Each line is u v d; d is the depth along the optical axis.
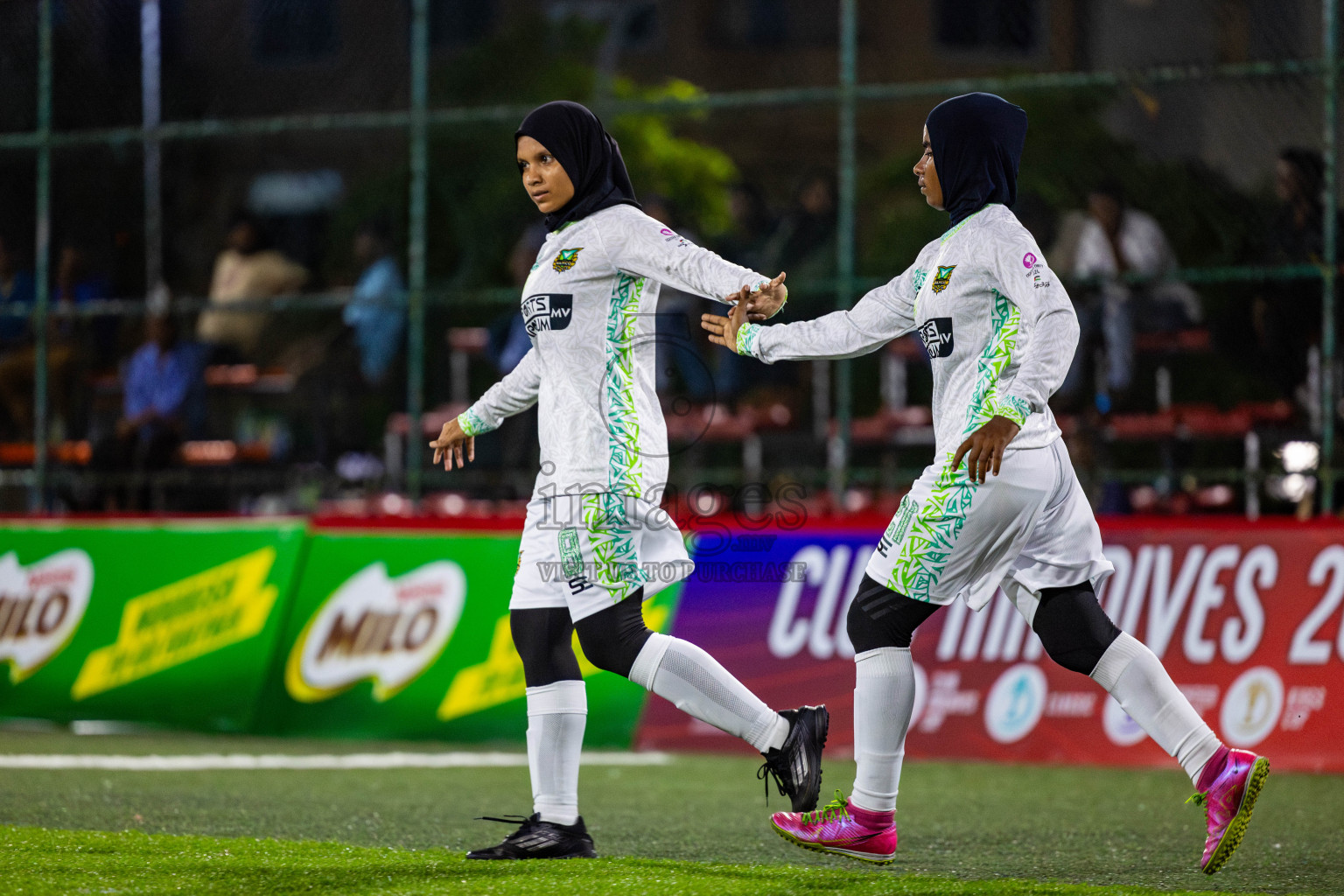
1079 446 26.39
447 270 38.44
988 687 22.61
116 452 30.25
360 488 30.81
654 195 33.78
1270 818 17.05
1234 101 29.36
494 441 29.53
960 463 12.15
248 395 32.56
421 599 25.27
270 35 43.72
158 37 32.34
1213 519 22.38
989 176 12.88
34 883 12.07
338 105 45.22
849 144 25.89
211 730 25.80
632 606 13.25
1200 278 24.41
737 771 21.28
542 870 12.65
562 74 53.34
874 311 13.42
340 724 25.17
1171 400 27.53
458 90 53.09
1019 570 13.12
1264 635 21.77
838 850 13.07
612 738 23.83
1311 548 21.86
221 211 39.88
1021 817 17.14
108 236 32.59
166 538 27.16
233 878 12.32
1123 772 21.28
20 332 31.81
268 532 26.52
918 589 12.68
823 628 23.19
